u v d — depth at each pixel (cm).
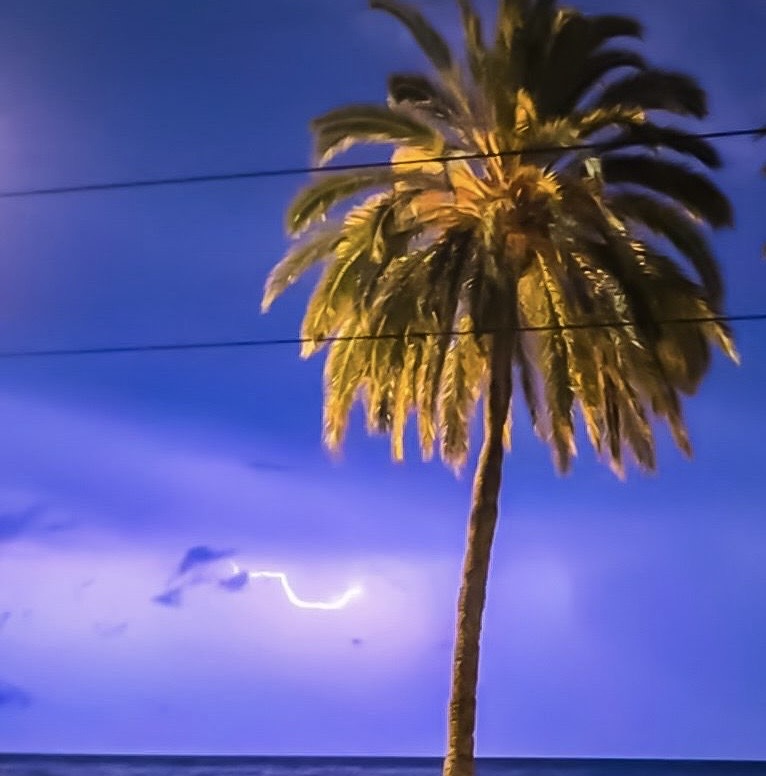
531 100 2214
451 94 2278
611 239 2141
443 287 2153
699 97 2178
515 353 2383
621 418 2292
